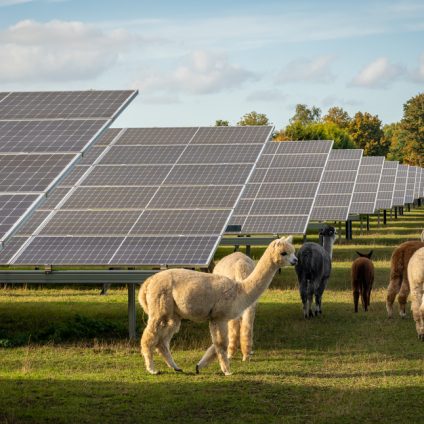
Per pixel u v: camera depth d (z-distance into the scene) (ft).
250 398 40.01
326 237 82.38
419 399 39.83
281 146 121.49
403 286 67.51
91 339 57.82
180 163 75.25
